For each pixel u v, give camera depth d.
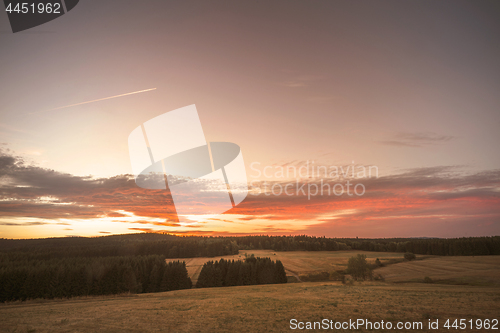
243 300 31.00
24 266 63.62
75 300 50.22
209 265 78.56
